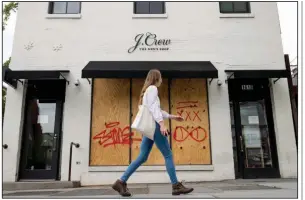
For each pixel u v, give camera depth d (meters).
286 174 7.77
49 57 8.34
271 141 8.13
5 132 7.78
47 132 8.09
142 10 8.95
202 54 8.48
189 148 7.82
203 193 4.16
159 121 3.54
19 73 7.48
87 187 6.93
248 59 8.48
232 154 7.81
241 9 9.04
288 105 8.19
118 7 8.74
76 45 8.45
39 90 8.31
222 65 8.42
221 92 8.23
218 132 7.95
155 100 3.62
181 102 8.14
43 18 8.59
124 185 3.71
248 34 8.66
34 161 7.90
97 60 8.36
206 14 8.76
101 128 7.90
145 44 8.50
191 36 8.59
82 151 7.72
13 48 8.35
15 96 8.03
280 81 8.37
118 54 8.41
